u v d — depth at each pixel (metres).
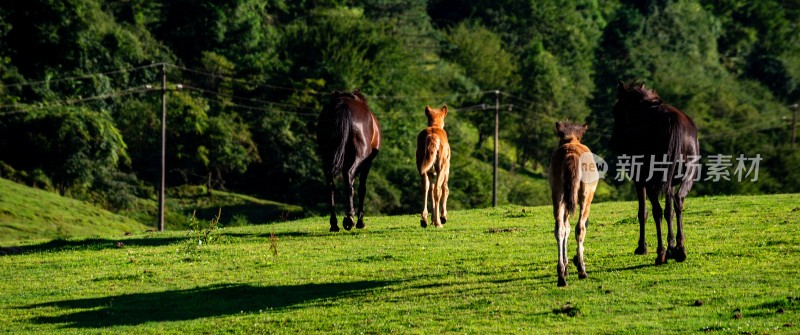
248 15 82.00
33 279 17.64
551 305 12.52
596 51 118.31
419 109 72.75
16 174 54.06
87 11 65.69
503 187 67.50
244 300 14.66
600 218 21.84
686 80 93.56
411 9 109.25
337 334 12.05
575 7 131.88
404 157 64.88
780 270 13.84
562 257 13.26
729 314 11.59
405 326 12.12
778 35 142.25
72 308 14.93
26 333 13.43
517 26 122.62
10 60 60.66
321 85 68.38
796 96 124.31
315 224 23.91
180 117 64.31
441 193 20.86
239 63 73.12
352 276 15.82
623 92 15.54
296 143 65.75
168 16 81.25
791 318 11.24
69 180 55.78
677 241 14.77
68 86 62.12
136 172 64.06
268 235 21.47
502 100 90.69
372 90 69.62
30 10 62.06
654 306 12.18
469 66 97.12
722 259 14.93
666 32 127.88
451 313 12.58
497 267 15.63
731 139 72.94
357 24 74.38
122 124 64.00
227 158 64.00
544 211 24.09
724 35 141.75
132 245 21.44
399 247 18.45
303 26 75.56
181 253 19.52
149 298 15.29
